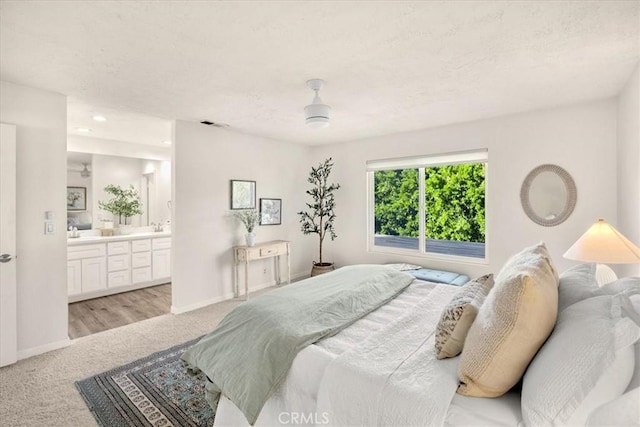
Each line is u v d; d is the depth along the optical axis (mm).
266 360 1460
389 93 2768
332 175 5133
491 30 1771
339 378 1251
